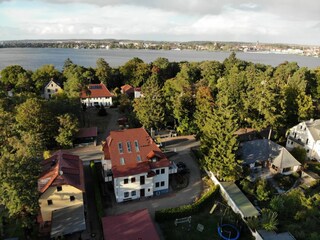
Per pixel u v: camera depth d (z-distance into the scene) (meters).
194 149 60.44
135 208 41.09
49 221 36.72
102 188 45.12
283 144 65.56
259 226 35.16
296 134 62.31
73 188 36.06
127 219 35.28
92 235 35.25
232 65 133.88
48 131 59.38
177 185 47.28
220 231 36.38
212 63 132.50
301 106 68.56
